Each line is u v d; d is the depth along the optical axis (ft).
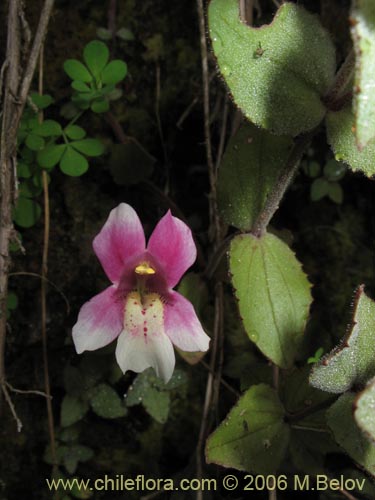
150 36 0.68
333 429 0.50
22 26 0.58
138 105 0.69
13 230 0.60
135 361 0.52
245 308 0.56
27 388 0.69
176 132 0.70
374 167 0.51
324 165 0.71
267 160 0.58
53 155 0.63
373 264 0.73
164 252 0.52
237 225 0.60
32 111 0.63
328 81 0.50
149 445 0.71
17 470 0.69
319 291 0.72
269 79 0.49
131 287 0.54
